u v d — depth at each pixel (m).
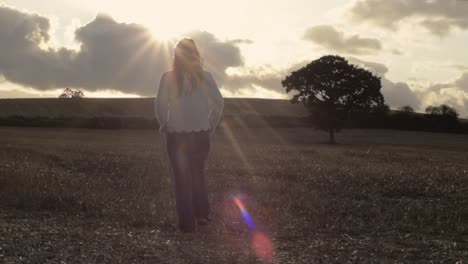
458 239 6.09
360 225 6.85
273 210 7.88
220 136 66.00
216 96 6.61
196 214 6.67
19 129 66.44
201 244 5.50
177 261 4.72
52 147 25.91
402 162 21.66
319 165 16.56
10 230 5.79
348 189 10.79
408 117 88.25
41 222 6.52
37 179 9.84
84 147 27.19
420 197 10.30
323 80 66.00
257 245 5.53
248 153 25.19
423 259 4.98
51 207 7.76
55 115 84.19
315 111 66.44
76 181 10.31
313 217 7.32
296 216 7.54
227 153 24.38
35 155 18.48
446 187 11.12
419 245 5.61
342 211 7.94
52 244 5.17
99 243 5.29
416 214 7.68
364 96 66.06
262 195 9.61
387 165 18.36
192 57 6.44
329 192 10.53
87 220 6.83
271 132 74.69
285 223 6.89
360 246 5.53
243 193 9.92
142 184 10.60
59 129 69.88
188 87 6.43
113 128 72.44
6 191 8.86
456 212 7.81
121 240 5.46
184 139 6.43
